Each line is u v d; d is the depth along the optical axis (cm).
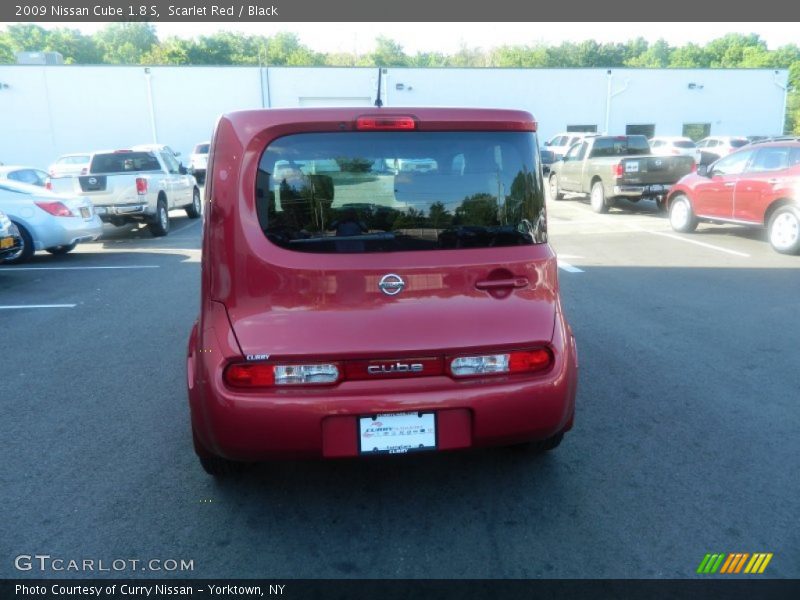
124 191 1315
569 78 3406
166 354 567
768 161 1037
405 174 286
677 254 1022
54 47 7825
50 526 306
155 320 680
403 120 280
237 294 279
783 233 998
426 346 280
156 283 875
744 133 3653
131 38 8125
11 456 377
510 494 333
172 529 304
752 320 643
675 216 1255
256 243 277
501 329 289
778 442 385
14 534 300
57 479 350
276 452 279
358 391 277
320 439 277
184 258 1095
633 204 1823
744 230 1263
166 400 462
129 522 310
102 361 548
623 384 479
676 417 421
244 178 278
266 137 278
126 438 400
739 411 429
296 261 277
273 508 322
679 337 590
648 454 372
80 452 382
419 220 288
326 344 275
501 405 288
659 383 480
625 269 912
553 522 307
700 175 1187
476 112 290
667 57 9294
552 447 360
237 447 279
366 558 282
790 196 980
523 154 299
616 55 8569
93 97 3225
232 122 282
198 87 3253
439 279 285
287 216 280
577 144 1795
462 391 283
